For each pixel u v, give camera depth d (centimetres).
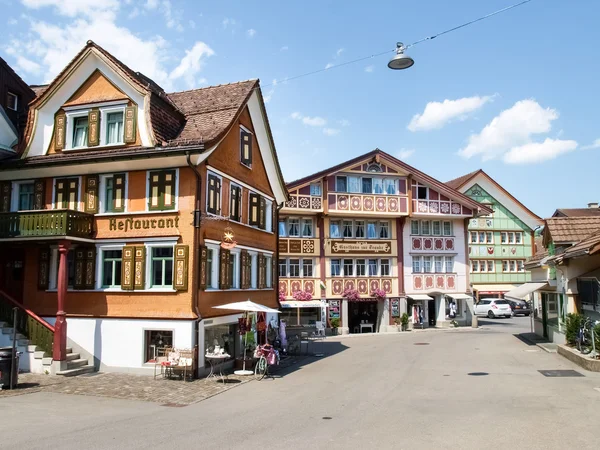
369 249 3750
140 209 1762
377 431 937
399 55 1327
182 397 1320
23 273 1884
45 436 901
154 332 1712
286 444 852
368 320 3822
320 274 3634
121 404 1227
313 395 1340
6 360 1395
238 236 2053
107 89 1853
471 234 5200
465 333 3400
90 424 1002
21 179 1902
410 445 841
